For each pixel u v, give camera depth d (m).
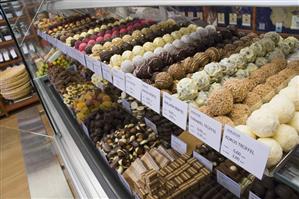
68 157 1.47
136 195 1.02
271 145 0.55
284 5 0.49
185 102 0.74
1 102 3.52
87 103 1.67
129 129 1.36
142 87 0.89
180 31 1.37
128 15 2.14
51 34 2.13
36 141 2.77
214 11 1.80
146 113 1.40
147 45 1.25
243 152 0.55
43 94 2.18
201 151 1.02
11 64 3.53
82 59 1.48
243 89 0.71
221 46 1.11
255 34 1.21
